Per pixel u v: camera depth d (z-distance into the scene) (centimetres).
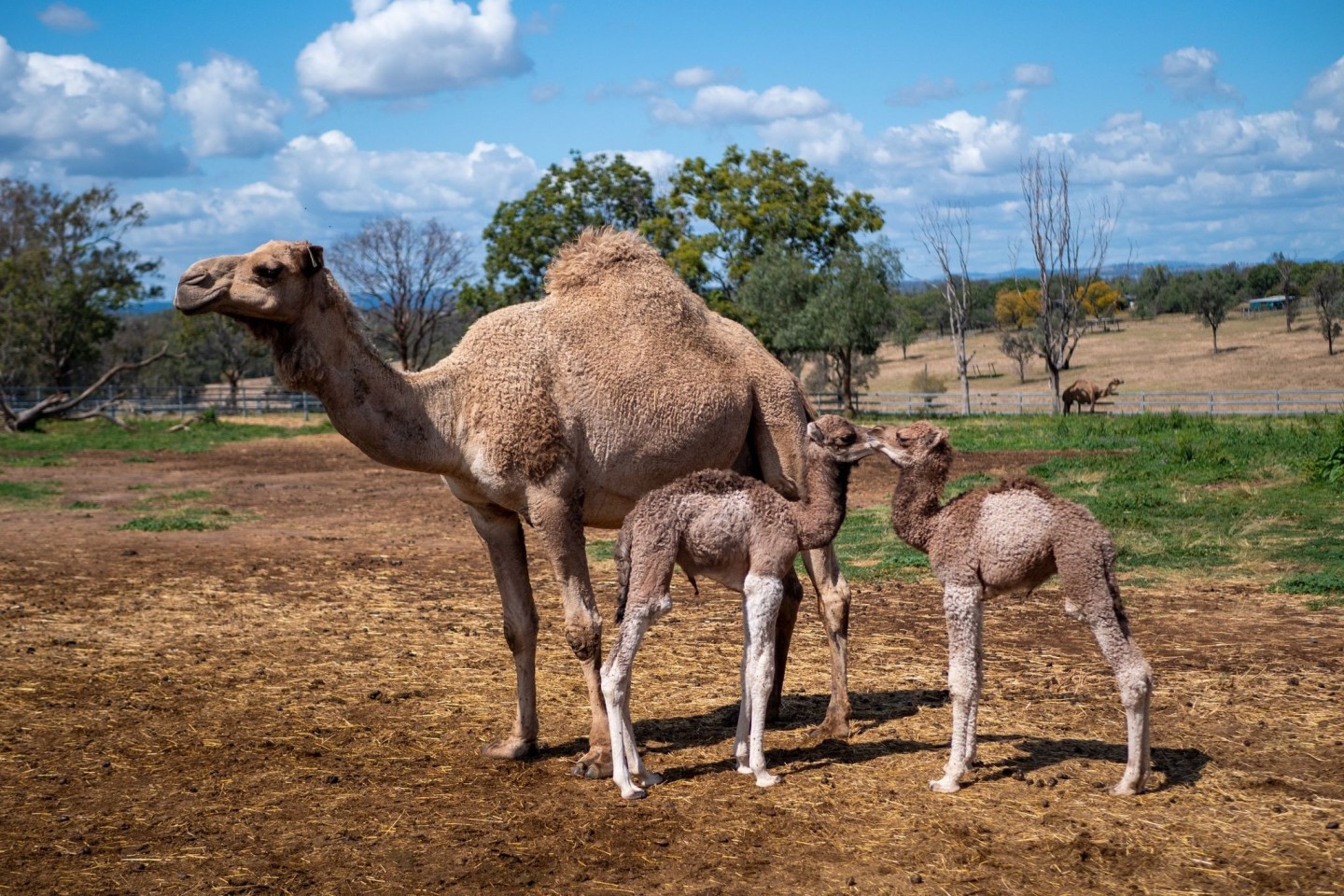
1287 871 432
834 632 632
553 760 593
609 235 627
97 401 4500
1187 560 1111
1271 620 877
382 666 795
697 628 913
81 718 662
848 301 4138
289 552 1351
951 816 495
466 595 1074
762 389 650
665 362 607
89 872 450
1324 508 1302
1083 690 705
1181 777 538
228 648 850
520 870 450
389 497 1922
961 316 4412
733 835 480
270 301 523
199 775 565
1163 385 5812
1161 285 10794
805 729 634
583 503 601
